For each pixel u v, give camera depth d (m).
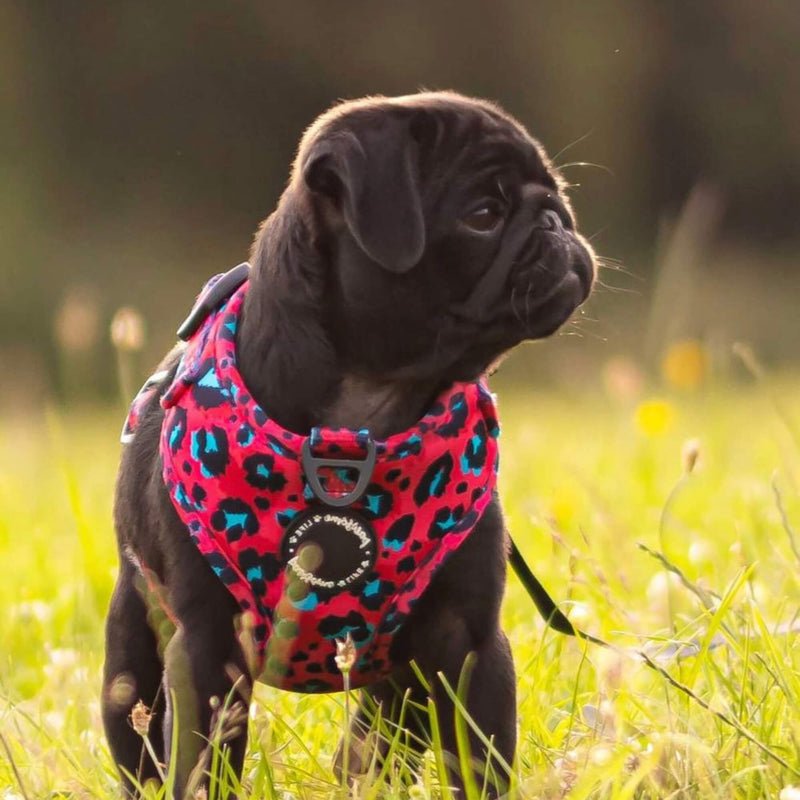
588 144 47.03
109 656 5.47
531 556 8.86
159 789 5.12
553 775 4.72
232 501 4.86
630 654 5.53
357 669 5.22
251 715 5.72
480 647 5.02
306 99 46.75
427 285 4.91
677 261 10.73
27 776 5.52
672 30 49.19
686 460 6.30
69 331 10.68
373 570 4.89
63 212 42.06
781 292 38.72
